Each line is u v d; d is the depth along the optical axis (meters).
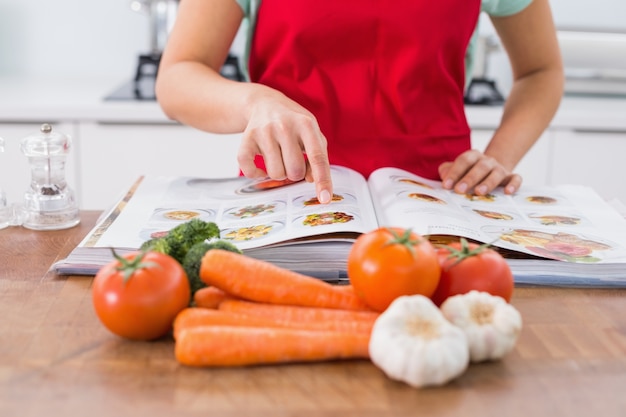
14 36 2.51
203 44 1.20
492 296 0.70
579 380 0.65
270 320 0.70
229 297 0.75
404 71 1.23
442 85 1.28
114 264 0.71
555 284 0.85
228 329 0.66
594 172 2.13
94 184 2.10
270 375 0.65
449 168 1.18
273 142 0.89
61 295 0.81
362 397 0.62
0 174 2.05
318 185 0.87
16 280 0.85
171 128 2.08
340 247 0.89
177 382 0.64
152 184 1.13
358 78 1.24
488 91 2.25
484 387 0.64
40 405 0.60
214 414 0.59
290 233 0.89
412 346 0.62
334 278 0.84
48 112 2.02
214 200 1.06
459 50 1.27
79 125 2.04
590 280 0.85
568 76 2.28
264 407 0.60
